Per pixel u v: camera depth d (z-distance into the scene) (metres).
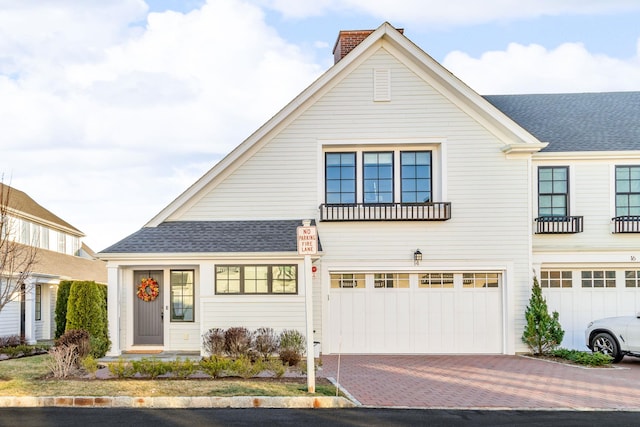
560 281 17.19
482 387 11.23
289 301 15.20
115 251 15.25
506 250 16.44
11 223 16.47
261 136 16.59
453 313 16.55
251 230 16.16
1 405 9.69
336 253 16.44
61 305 18.66
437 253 16.45
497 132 16.61
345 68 16.62
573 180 17.22
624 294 17.09
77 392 10.07
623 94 20.88
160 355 15.34
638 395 10.51
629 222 16.84
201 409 9.46
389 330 16.47
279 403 9.68
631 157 17.09
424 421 8.68
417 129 16.58
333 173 16.81
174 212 16.69
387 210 16.39
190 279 16.36
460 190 16.55
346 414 9.12
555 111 19.86
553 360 14.98
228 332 13.98
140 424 8.44
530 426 8.42
